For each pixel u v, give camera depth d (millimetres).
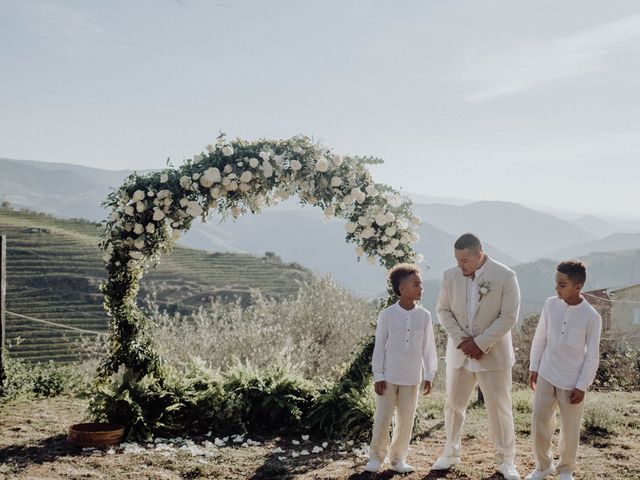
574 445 5059
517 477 5148
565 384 5020
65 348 53250
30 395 9578
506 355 5352
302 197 8289
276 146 8195
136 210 7758
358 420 7094
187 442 6855
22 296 65875
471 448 6512
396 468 5555
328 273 18719
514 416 8109
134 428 6969
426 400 10250
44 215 105500
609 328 20734
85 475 5551
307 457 6375
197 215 8062
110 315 7621
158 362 7664
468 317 5438
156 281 69812
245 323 16734
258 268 80438
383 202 8109
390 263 8000
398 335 5555
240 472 5832
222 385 7730
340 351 17250
